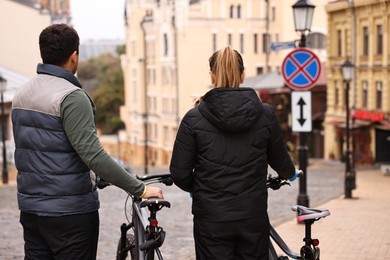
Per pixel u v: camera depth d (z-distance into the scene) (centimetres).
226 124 572
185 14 7975
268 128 590
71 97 568
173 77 8244
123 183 574
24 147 582
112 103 12231
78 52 600
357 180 3809
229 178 582
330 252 1233
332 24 6216
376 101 5569
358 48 5812
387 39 5362
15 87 5334
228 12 8044
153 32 8856
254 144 585
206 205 584
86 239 589
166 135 8606
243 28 8112
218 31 8050
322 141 6856
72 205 578
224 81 590
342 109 6041
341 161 5847
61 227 578
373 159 5566
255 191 587
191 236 1495
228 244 587
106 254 1241
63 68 590
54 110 568
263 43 8219
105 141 10506
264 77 7125
